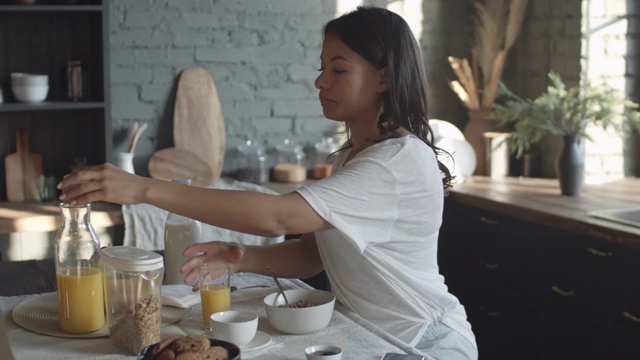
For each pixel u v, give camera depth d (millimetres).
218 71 4207
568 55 4027
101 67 3838
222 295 1773
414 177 1870
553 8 4113
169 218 2137
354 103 1961
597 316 3125
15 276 2236
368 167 1831
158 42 4090
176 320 1810
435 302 1964
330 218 1782
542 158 4219
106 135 3828
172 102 4160
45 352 1630
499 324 3713
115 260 1615
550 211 3301
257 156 4215
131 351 1619
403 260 1942
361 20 1927
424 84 2000
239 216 1733
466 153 4078
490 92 4168
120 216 3598
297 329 1731
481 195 3691
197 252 1975
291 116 4355
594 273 3127
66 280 1709
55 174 4023
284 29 4277
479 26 4363
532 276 3471
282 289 1932
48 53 3941
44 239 3660
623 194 3670
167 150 4086
